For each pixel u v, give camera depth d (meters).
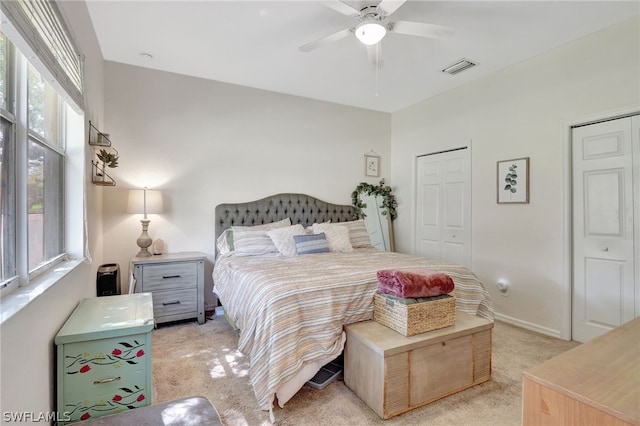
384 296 2.10
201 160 3.73
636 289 2.51
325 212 4.45
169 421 1.46
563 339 2.89
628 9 2.39
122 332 1.52
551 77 3.02
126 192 3.35
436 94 4.24
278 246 3.37
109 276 2.74
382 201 4.90
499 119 3.48
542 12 2.43
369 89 4.07
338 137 4.64
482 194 3.66
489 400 1.93
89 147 2.38
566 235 2.89
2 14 0.95
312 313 1.98
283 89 4.08
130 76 3.37
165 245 3.54
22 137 1.32
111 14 2.46
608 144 2.67
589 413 0.71
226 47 3.00
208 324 3.27
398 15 2.46
